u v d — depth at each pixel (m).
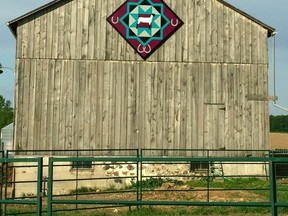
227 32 23.41
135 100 22.89
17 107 22.45
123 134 22.75
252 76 23.25
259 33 23.45
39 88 22.62
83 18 23.09
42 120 22.50
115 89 22.89
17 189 22.30
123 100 22.86
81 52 22.95
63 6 23.06
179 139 22.84
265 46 23.38
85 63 22.91
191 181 22.31
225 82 23.16
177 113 22.94
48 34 22.89
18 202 10.37
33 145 22.39
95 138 22.64
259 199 17.58
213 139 22.89
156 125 22.84
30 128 22.44
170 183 21.72
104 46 23.05
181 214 14.96
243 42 23.39
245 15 23.34
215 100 23.06
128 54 23.09
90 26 23.09
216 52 23.30
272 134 67.00
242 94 23.14
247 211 15.33
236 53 23.33
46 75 22.70
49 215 10.23
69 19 23.05
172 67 23.14
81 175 22.53
